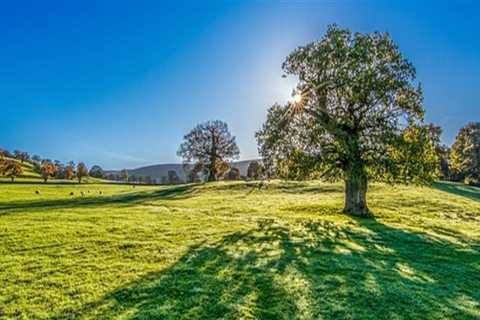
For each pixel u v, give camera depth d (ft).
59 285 35.63
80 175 379.55
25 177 423.64
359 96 87.66
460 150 266.16
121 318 29.01
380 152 88.17
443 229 78.02
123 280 37.11
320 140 92.73
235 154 269.03
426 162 88.17
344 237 62.18
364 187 94.94
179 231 62.44
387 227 74.95
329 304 32.22
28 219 74.28
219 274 39.37
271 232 64.03
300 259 46.19
